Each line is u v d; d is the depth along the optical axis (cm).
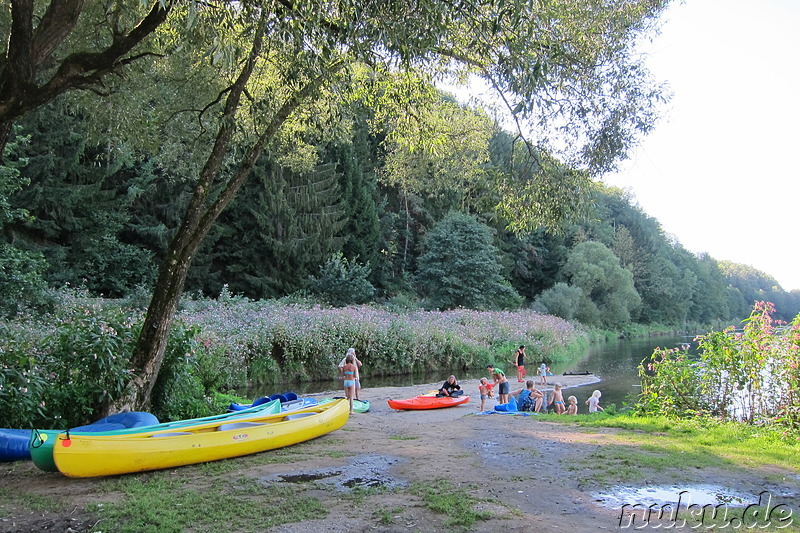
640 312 6284
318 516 482
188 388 990
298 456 718
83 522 480
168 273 872
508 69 848
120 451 620
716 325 8088
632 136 1066
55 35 700
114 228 2625
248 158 934
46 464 620
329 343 2081
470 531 441
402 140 1281
